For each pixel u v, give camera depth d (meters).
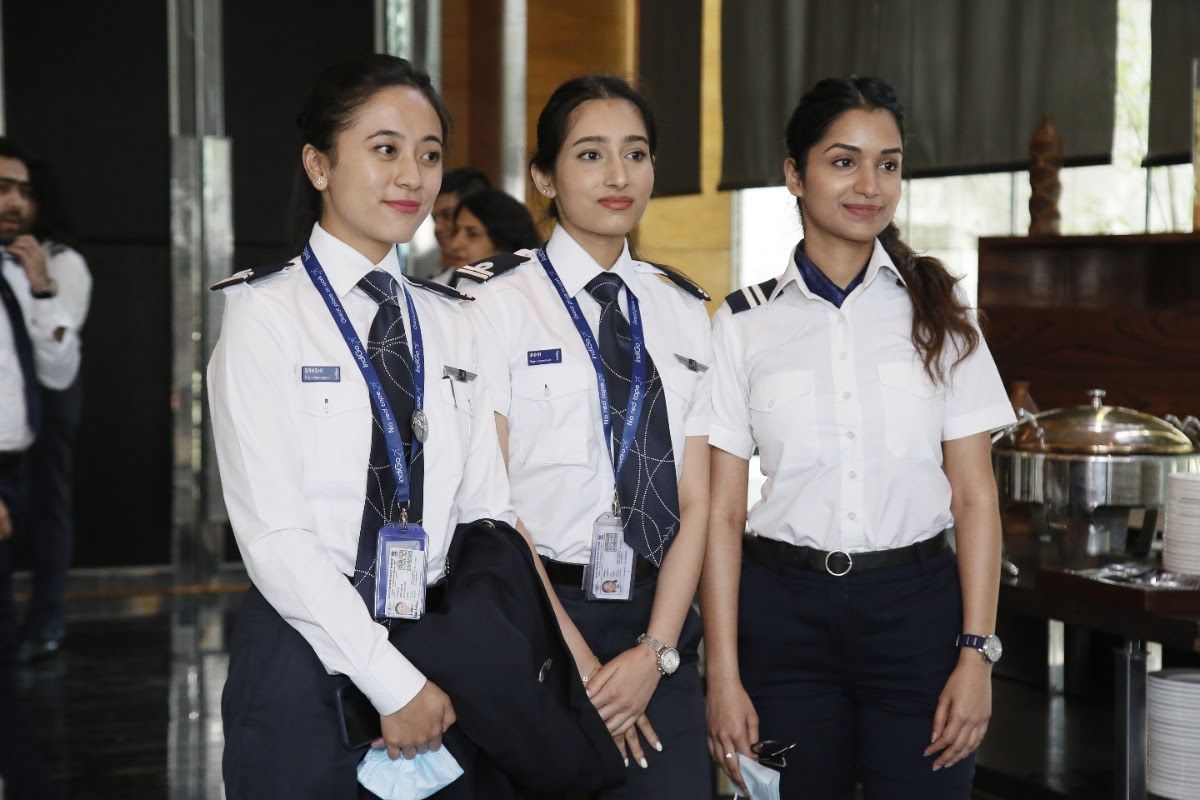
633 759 2.28
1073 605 2.84
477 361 2.20
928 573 2.37
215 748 4.34
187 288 6.88
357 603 1.90
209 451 6.97
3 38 6.54
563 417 2.31
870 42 5.96
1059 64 5.18
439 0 7.24
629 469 2.30
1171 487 2.89
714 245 7.55
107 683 5.14
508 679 1.95
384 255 2.10
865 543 2.36
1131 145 5.07
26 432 4.12
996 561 2.38
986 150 5.48
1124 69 5.03
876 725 2.40
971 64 5.53
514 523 2.17
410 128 2.02
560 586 2.30
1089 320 4.44
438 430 2.07
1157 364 4.26
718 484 2.47
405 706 1.89
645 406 2.33
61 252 5.42
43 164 5.32
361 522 1.97
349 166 2.01
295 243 2.13
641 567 2.31
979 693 2.32
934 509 2.38
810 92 2.40
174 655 5.61
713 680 2.41
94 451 6.82
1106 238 4.32
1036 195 4.67
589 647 2.28
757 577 2.44
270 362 1.96
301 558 1.88
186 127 6.83
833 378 2.38
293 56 6.98
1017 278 4.78
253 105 6.93
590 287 2.38
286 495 1.91
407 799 1.95
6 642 3.83
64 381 5.35
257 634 1.97
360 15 7.11
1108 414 3.20
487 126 7.27
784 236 7.61
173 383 6.91
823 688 2.42
